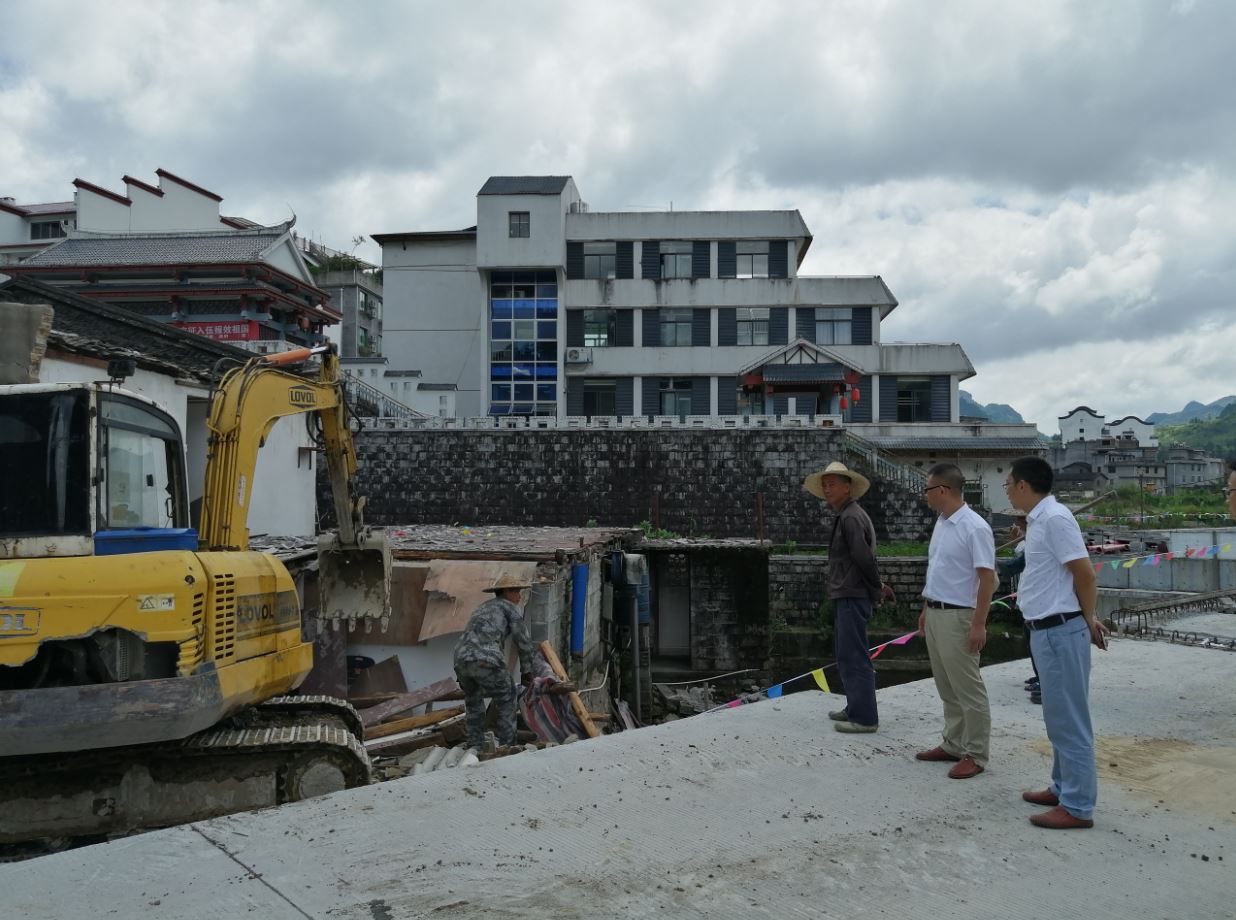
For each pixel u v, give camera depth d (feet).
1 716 15.96
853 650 18.43
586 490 86.63
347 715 24.63
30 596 16.39
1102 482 199.11
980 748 15.71
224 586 18.10
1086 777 13.32
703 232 116.98
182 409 48.42
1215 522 101.81
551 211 113.91
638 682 51.75
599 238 116.98
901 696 22.06
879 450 89.51
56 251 99.04
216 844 12.34
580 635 41.11
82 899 10.59
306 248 175.22
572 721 31.12
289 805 14.01
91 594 16.52
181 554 17.34
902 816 13.75
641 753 16.94
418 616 35.14
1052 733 13.65
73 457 17.57
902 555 73.31
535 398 115.55
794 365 105.29
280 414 23.02
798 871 11.73
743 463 86.02
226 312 97.71
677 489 86.22
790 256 117.39
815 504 84.99
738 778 15.47
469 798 14.34
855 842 12.71
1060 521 13.48
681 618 64.28
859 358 114.93
